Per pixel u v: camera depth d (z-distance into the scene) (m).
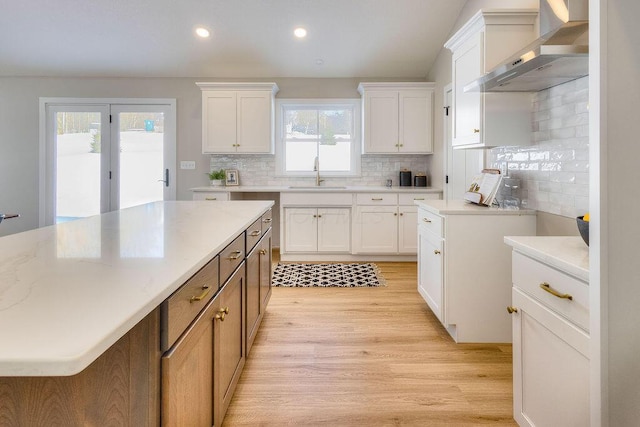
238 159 5.20
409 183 5.00
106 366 0.80
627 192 0.94
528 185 2.50
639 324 0.94
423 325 2.71
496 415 1.69
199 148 5.17
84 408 0.78
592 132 0.96
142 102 5.12
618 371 0.95
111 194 5.19
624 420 0.96
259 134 4.79
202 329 1.19
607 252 0.95
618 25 0.92
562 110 2.15
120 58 4.66
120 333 0.66
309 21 3.99
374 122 4.75
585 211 1.97
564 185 2.14
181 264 1.05
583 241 1.53
